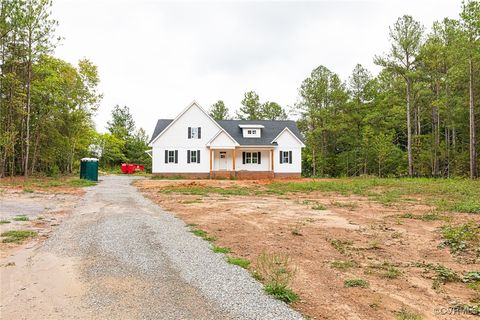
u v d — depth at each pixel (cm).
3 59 2562
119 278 561
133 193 1914
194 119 3484
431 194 1775
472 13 2673
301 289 530
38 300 477
